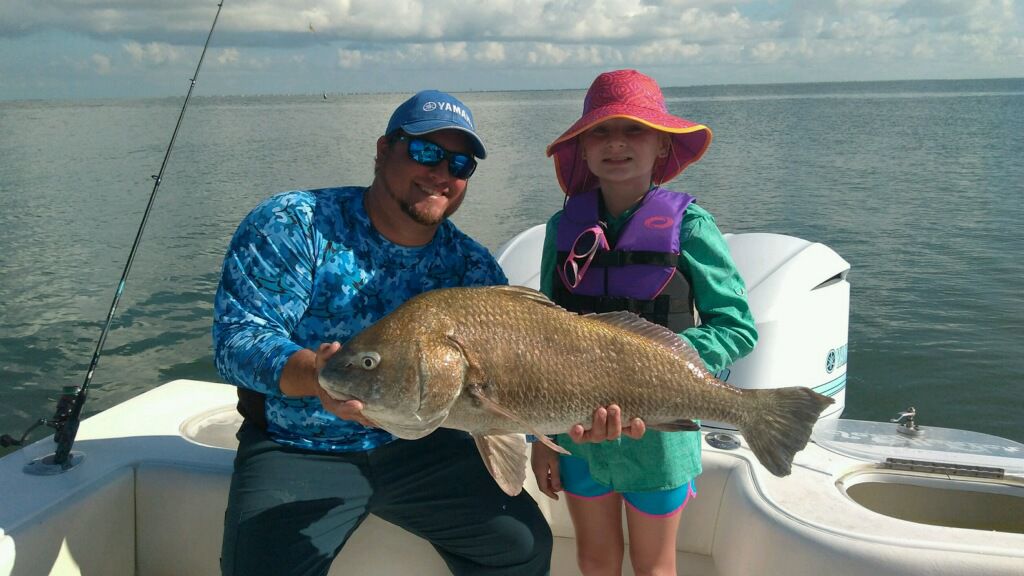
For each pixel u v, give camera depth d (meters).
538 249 4.01
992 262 11.50
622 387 2.20
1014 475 2.74
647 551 2.58
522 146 34.00
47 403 7.55
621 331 2.24
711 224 2.64
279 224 2.53
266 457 2.56
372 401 2.01
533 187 20.03
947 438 3.11
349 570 2.87
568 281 2.70
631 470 2.50
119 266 12.08
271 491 2.47
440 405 2.03
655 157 2.76
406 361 2.00
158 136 42.28
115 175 23.08
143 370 8.27
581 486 2.65
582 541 2.72
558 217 2.89
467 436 2.82
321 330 2.59
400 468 2.65
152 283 11.21
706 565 2.93
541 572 2.71
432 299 2.13
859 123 50.81
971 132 39.84
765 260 3.88
